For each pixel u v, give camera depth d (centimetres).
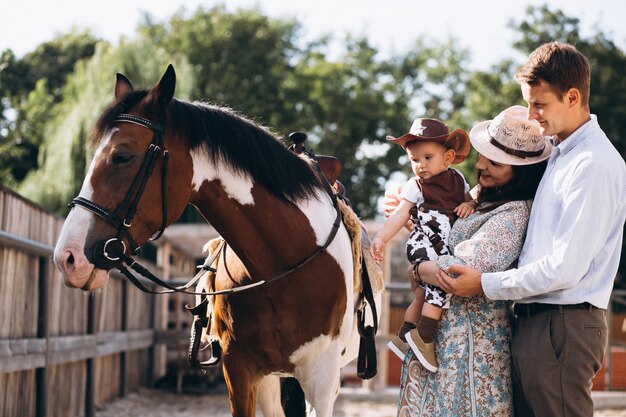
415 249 325
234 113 335
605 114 2631
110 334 829
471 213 325
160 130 301
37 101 2645
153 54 2080
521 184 314
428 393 314
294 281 329
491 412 302
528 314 294
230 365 344
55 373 644
